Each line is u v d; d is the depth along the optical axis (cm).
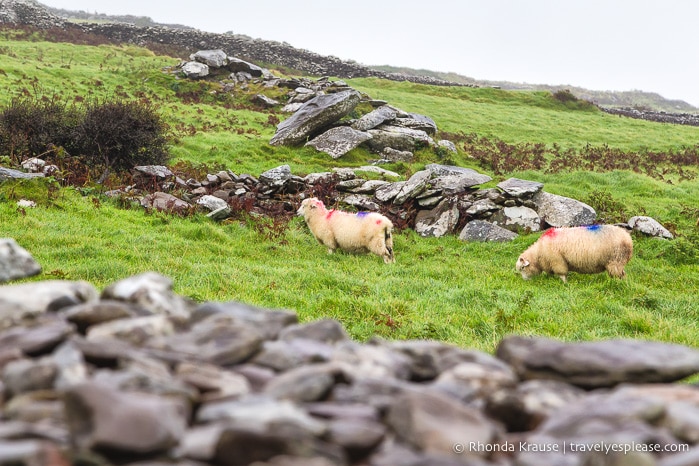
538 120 4684
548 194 2088
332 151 2823
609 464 267
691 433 298
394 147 2967
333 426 302
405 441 299
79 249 1316
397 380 382
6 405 316
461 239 1919
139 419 275
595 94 13462
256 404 318
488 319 1091
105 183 2023
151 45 5984
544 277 1535
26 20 6019
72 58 4791
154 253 1379
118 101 2405
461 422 313
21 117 2245
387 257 1625
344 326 1014
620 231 1460
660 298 1323
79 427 278
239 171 2486
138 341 413
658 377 394
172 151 2669
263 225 1834
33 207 1620
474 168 2927
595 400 339
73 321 436
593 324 1098
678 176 3259
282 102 4172
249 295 1123
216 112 3681
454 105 4916
